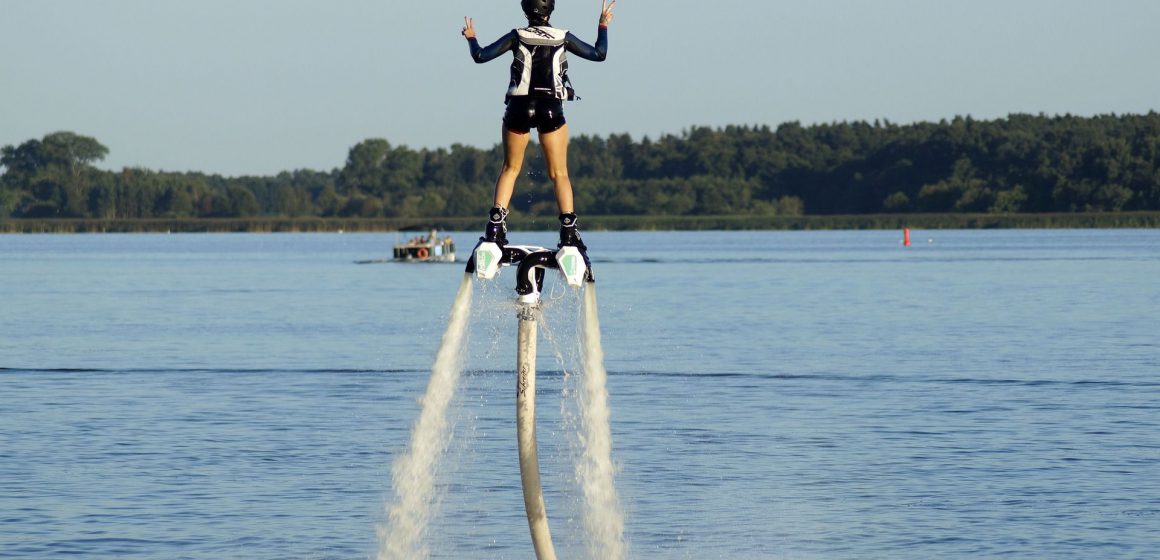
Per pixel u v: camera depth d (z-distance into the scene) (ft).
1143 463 330.34
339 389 479.00
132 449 355.36
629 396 456.86
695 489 309.01
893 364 550.77
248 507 292.61
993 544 262.06
